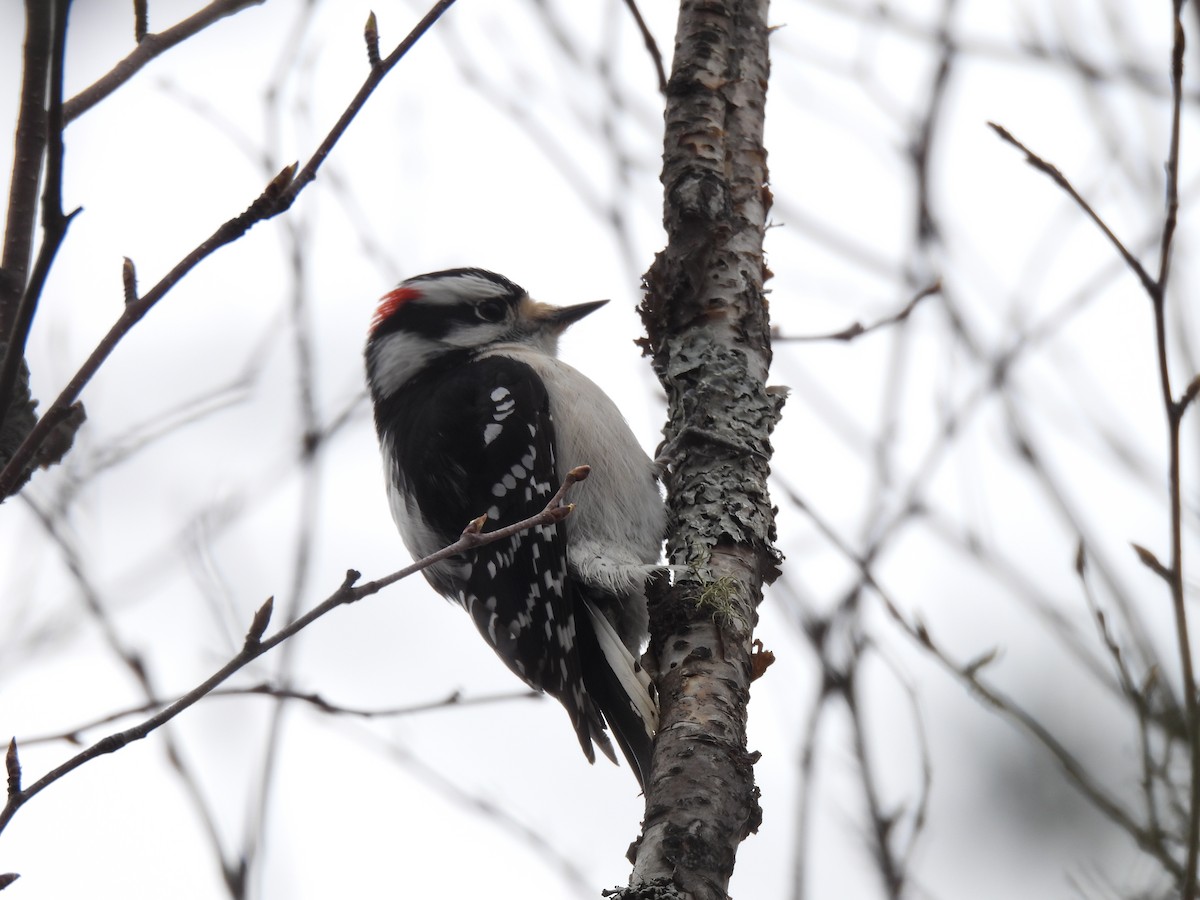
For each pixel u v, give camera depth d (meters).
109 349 4.90
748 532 7.73
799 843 6.33
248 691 6.87
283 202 4.97
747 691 6.77
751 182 8.44
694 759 6.16
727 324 8.30
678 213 8.39
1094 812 6.45
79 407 6.70
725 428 8.09
